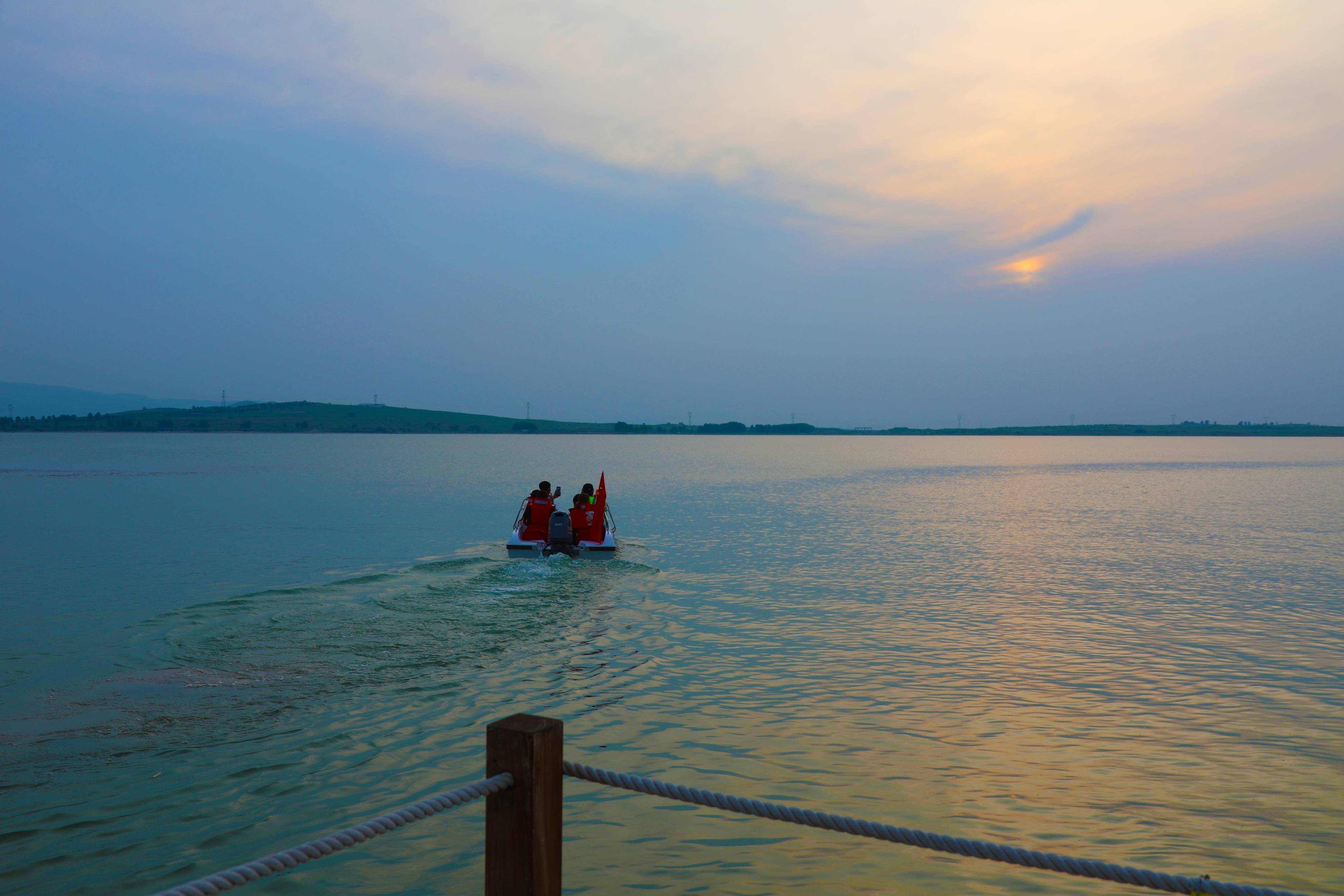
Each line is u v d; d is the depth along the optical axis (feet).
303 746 24.11
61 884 16.69
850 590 51.24
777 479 199.62
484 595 47.34
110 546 70.33
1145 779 22.44
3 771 22.16
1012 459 386.73
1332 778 22.53
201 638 36.70
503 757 9.64
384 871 17.38
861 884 17.15
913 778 22.45
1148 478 213.46
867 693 29.99
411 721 26.32
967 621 42.19
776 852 18.48
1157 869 17.74
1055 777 22.53
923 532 85.25
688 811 20.56
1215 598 49.29
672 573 56.70
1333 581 55.62
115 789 21.16
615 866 17.84
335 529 83.71
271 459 305.32
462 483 168.04
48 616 41.16
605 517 67.10
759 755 23.99
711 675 32.04
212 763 22.91
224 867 17.46
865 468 277.03
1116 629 40.63
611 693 29.60
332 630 38.52
